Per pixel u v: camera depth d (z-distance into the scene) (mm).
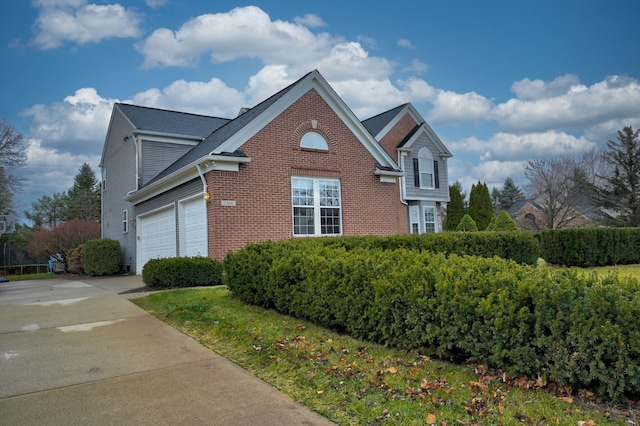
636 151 34094
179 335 6090
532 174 38000
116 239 21391
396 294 4719
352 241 9859
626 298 3326
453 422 3213
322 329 5832
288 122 13148
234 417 3451
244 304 7695
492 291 4039
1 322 7262
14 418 3480
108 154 23250
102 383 4258
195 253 12844
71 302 9180
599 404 3352
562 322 3467
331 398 3764
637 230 15844
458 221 27000
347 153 14469
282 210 12773
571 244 14430
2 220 29141
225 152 11852
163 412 3562
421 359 4500
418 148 22484
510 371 3793
